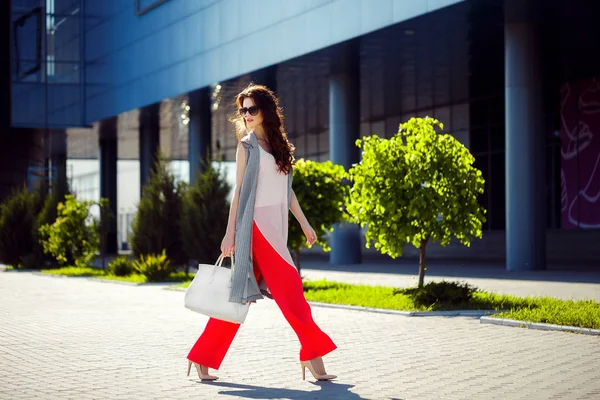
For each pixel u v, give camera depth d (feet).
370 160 52.01
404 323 41.91
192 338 37.32
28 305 55.42
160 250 87.51
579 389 24.02
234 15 120.16
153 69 145.28
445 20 88.07
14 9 170.91
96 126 172.76
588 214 117.08
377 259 135.33
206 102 143.54
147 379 26.55
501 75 121.08
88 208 107.04
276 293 25.46
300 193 63.57
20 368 29.07
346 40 97.25
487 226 135.44
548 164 123.85
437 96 139.64
